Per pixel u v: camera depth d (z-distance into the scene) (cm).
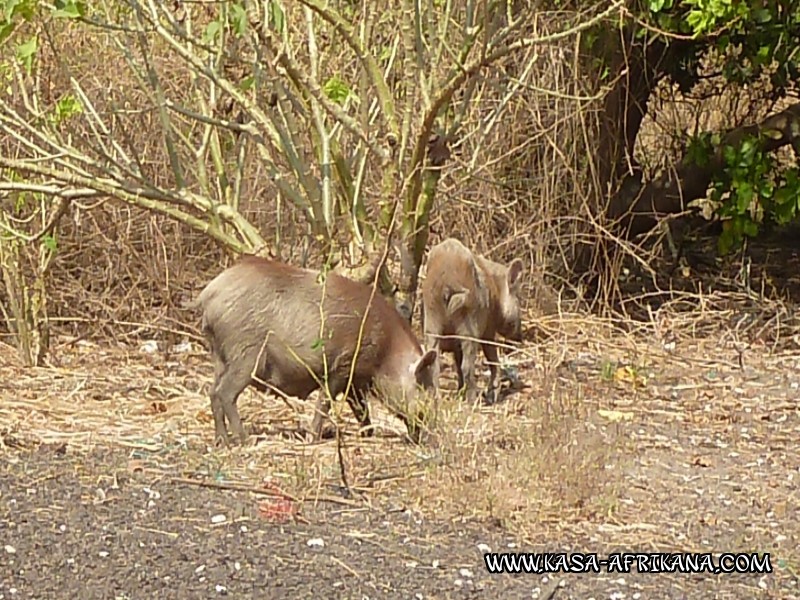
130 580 708
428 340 934
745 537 767
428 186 947
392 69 1012
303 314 838
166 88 1067
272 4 932
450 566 730
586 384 968
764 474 838
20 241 984
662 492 809
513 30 926
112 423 880
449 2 955
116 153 1027
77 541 736
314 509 773
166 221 1074
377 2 995
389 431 874
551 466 791
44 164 1016
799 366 1030
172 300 1068
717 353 1057
